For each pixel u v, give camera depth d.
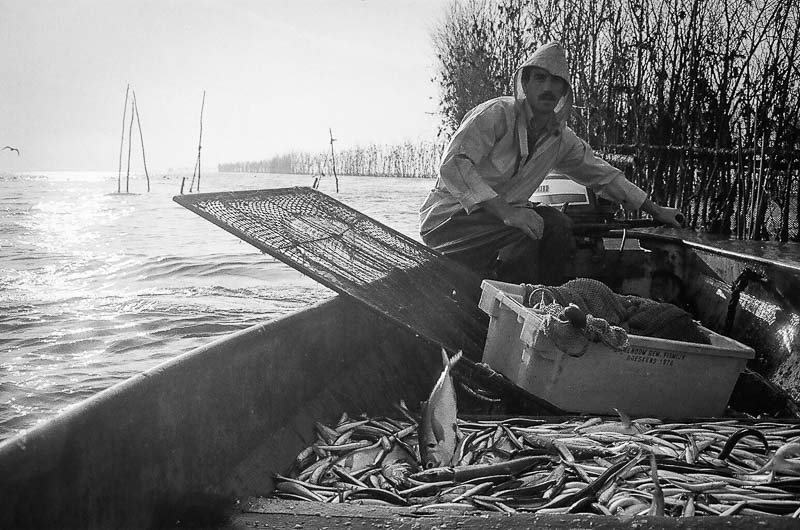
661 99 14.06
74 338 8.62
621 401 4.58
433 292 5.86
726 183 13.34
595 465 3.47
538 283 7.12
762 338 5.91
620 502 2.92
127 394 2.33
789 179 12.44
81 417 2.10
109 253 16.77
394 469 3.44
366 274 5.15
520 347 4.81
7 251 17.23
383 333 5.22
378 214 28.92
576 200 8.41
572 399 4.52
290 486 3.13
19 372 7.30
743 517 2.26
